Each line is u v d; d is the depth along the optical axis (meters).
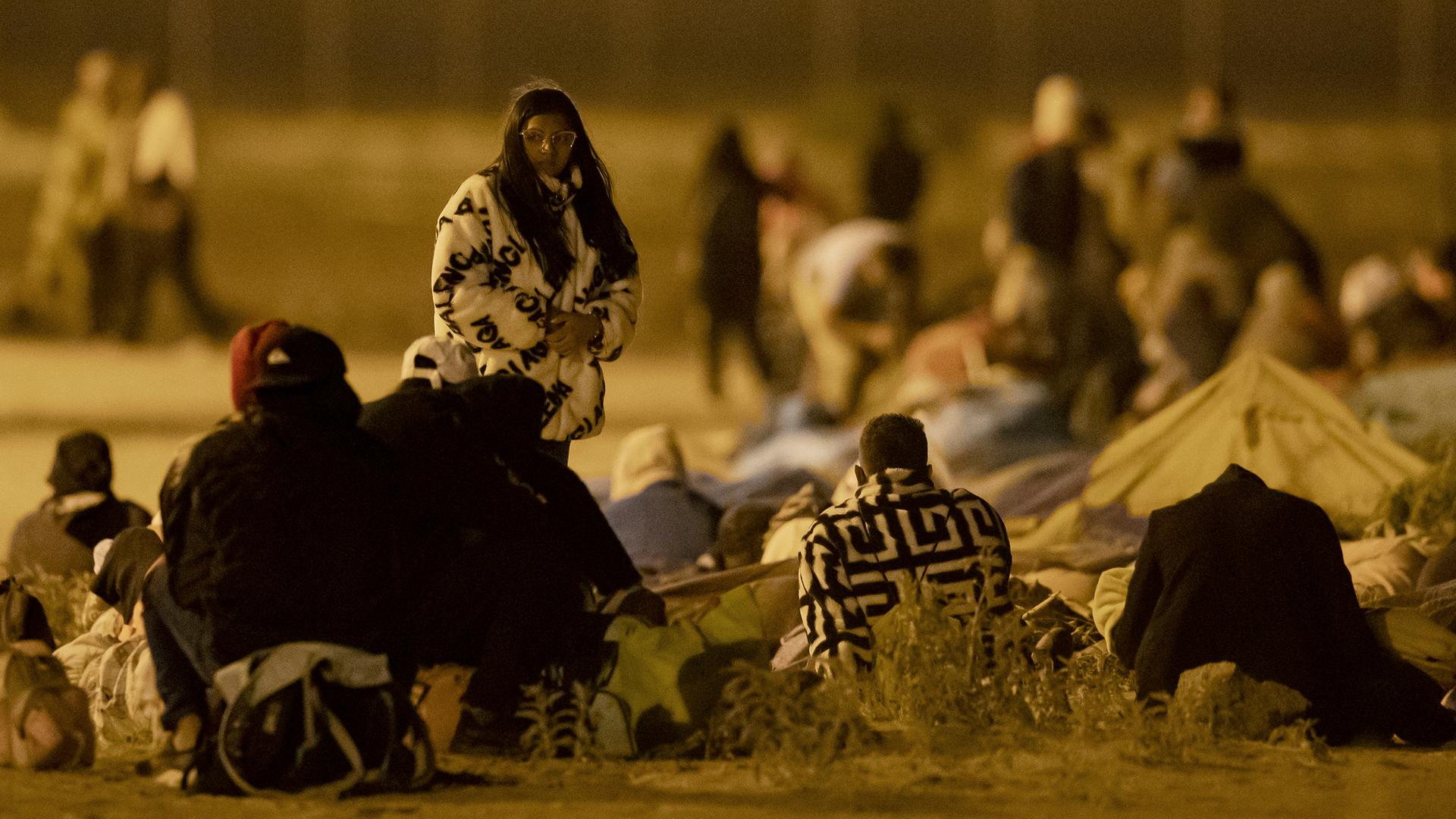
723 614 20.28
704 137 158.38
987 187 138.50
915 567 21.28
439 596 19.31
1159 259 54.38
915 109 148.38
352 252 114.31
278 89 178.00
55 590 26.12
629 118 171.00
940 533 21.34
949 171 143.50
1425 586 24.20
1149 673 20.64
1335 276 105.88
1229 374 30.66
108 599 21.45
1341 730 20.39
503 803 17.72
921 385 47.12
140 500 43.03
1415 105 183.75
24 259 102.00
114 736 21.45
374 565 18.58
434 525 19.42
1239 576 20.59
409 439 19.25
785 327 64.88
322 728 17.86
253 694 17.81
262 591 18.20
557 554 19.69
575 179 21.59
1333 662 20.48
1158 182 54.28
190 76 175.00
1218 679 19.98
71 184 83.25
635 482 30.02
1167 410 30.70
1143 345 54.88
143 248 80.25
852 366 57.16
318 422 18.61
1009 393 43.12
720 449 47.31
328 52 194.38
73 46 185.75
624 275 22.06
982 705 20.61
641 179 140.00
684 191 136.12
